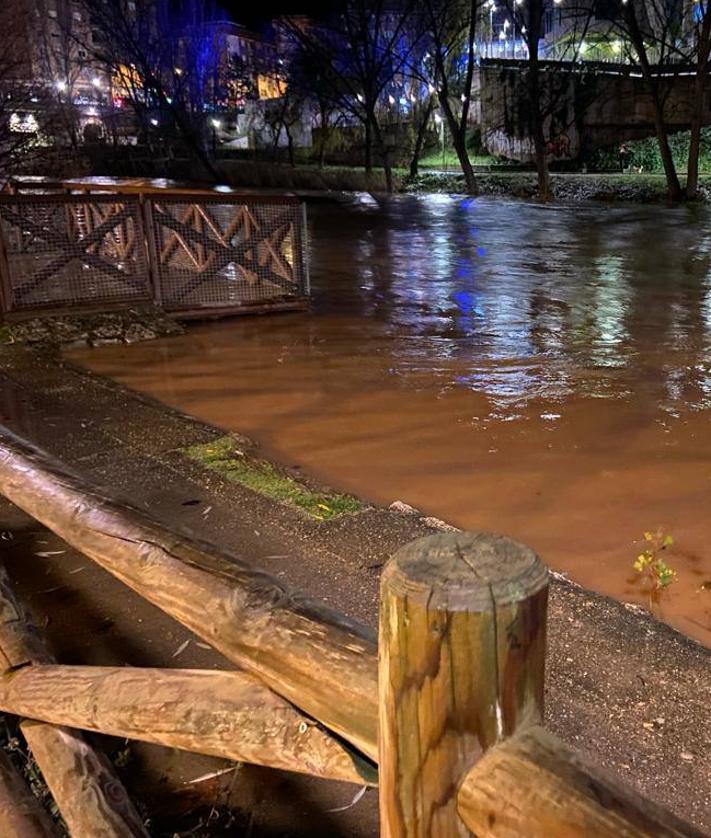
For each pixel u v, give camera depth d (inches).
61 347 281.7
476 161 1476.4
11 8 990.4
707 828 69.3
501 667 35.0
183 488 152.3
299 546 126.4
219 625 53.5
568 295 387.2
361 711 42.3
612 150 1326.3
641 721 83.3
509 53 1726.1
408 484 164.2
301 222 347.3
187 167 1434.5
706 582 123.7
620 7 1021.2
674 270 465.1
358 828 76.2
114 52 1423.5
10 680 77.0
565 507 151.9
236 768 85.2
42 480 85.6
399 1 1312.7
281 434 196.5
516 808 34.0
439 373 249.9
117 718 61.1
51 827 72.8
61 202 291.4
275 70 1587.1
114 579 122.6
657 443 184.7
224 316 338.6
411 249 589.6
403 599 35.2
